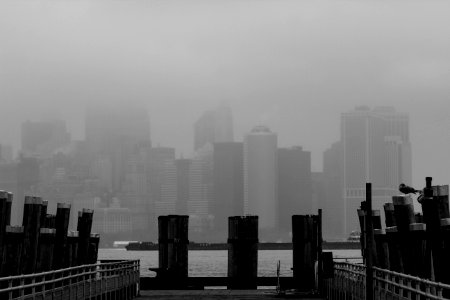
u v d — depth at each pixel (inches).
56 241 1606.8
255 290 2332.7
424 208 1164.5
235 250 2347.4
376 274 1509.6
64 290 1384.1
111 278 1806.1
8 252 1320.1
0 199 1222.9
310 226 2289.6
